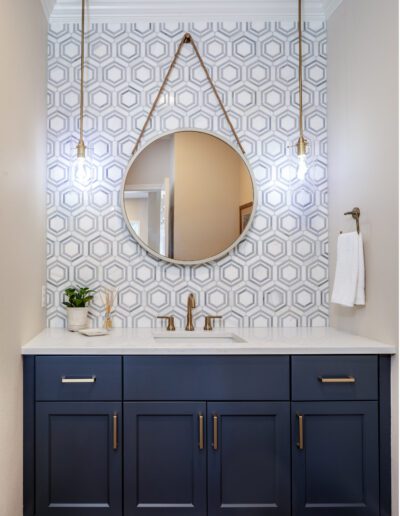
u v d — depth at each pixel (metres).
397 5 1.79
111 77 2.50
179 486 1.90
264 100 2.52
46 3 2.37
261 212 2.52
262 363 1.90
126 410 1.89
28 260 2.05
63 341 2.02
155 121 2.50
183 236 2.46
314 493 1.90
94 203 2.47
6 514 1.69
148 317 2.47
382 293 1.94
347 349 1.89
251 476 1.90
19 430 1.85
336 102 2.39
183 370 1.90
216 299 2.49
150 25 2.52
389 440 1.90
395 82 1.81
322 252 2.52
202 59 2.52
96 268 2.46
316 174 2.53
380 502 1.90
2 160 1.67
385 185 1.90
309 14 2.53
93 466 1.89
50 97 2.47
